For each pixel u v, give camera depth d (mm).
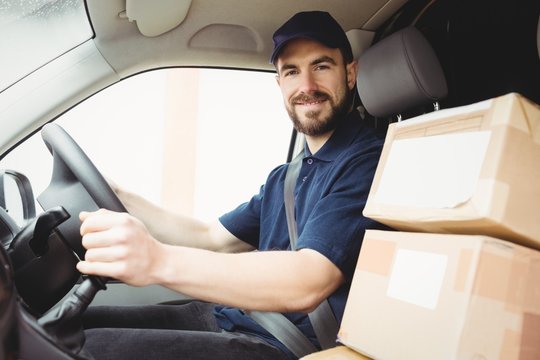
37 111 1485
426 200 819
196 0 1509
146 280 890
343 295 1165
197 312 1476
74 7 1448
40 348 676
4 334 627
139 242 873
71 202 996
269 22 1639
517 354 735
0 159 1474
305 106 1413
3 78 1460
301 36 1361
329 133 1438
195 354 1080
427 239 807
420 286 786
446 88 1267
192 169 8500
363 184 1160
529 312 751
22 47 1477
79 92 1539
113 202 962
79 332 807
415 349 757
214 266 965
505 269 727
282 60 1428
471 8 1533
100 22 1481
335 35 1393
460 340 690
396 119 1552
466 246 732
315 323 1168
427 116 924
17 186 1356
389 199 905
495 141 746
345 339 910
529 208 747
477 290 704
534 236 750
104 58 1570
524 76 1434
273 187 1514
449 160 814
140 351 1056
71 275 1000
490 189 716
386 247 891
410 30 1268
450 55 1567
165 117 8422
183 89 8422
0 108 1446
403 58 1254
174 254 943
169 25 1562
